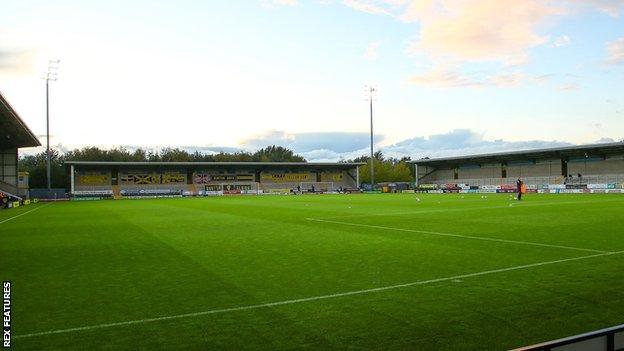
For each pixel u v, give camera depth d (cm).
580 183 7006
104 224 2416
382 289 892
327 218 2588
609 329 421
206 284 955
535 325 670
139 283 973
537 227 1956
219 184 8675
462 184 8606
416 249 1398
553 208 3100
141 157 12150
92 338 635
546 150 6950
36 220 2761
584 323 677
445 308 757
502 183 8044
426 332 645
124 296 866
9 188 5716
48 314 753
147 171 8181
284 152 16362
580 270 1052
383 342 608
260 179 9069
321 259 1238
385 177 11375
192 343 611
